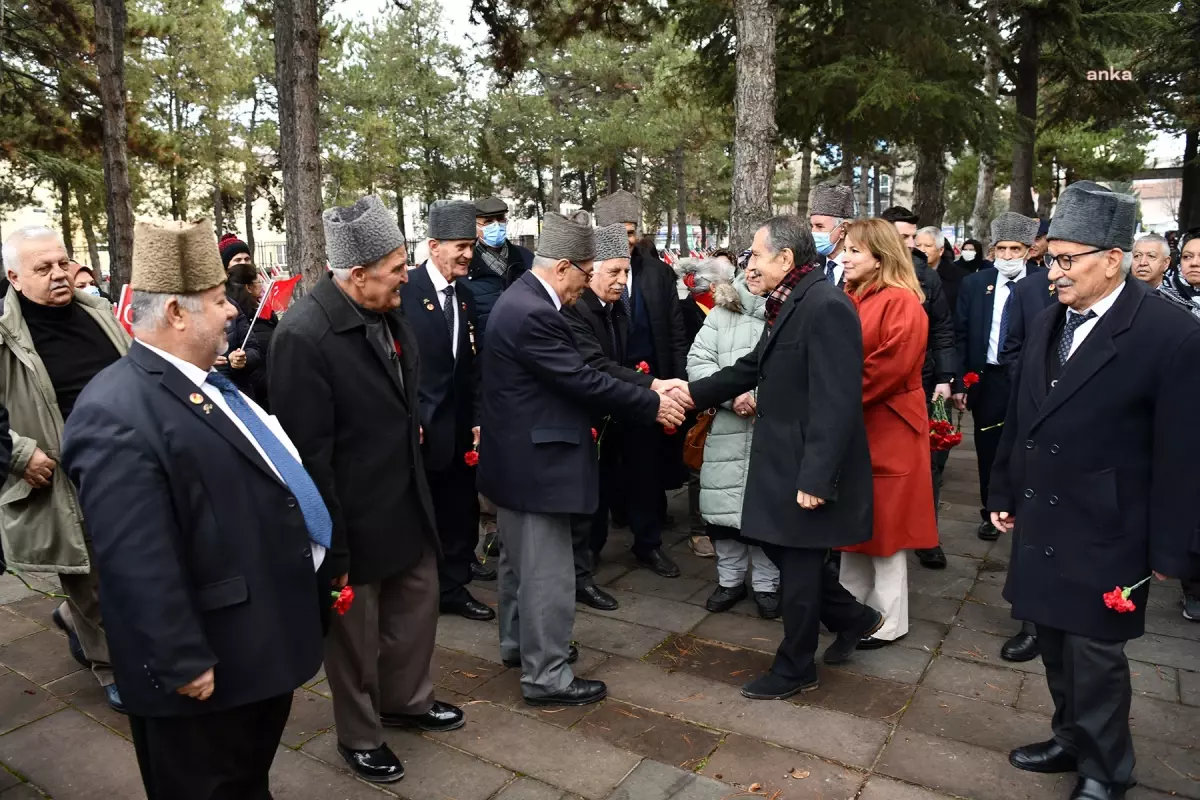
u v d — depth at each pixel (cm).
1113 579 239
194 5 2353
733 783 268
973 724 300
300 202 721
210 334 191
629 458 449
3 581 452
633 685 334
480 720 309
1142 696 320
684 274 549
